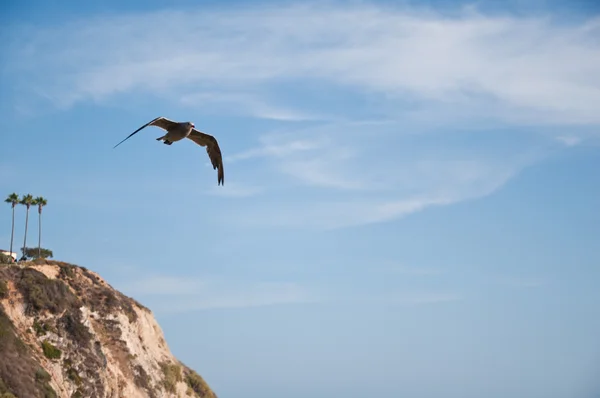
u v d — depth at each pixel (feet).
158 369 224.33
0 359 172.86
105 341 214.48
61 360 190.19
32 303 198.49
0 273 204.33
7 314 191.11
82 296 224.94
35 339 191.42
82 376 190.19
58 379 185.06
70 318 201.57
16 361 175.83
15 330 188.03
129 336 222.07
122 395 200.44
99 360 196.44
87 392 187.93
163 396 217.15
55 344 193.36
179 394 226.58
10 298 197.36
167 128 68.85
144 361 220.64
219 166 70.64
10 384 168.25
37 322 195.62
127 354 215.92
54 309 199.93
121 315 225.15
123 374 208.33
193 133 69.92
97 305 224.12
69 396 184.24
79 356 194.08
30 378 173.88
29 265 226.38
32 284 203.82
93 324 217.36
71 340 196.54
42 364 184.24
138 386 210.59
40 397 170.60
